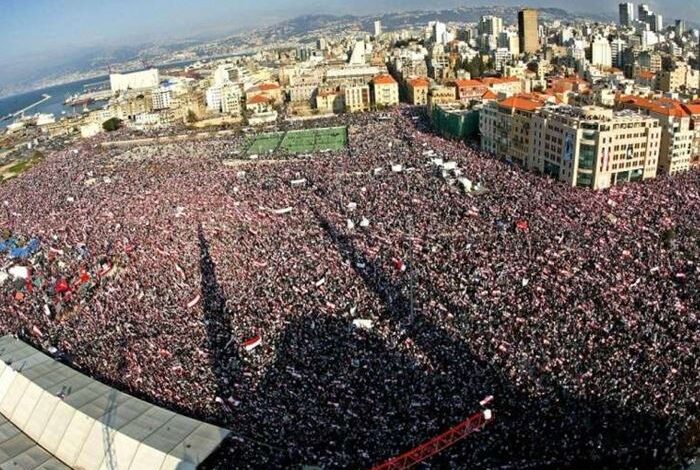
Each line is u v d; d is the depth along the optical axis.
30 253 194.12
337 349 117.12
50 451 104.75
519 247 158.62
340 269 154.25
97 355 126.31
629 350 107.12
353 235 178.50
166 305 144.00
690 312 119.62
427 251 161.12
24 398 114.62
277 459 91.06
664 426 90.00
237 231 192.12
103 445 99.75
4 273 175.50
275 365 114.06
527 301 128.38
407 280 144.12
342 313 130.75
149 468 93.56
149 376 116.31
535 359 106.94
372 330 122.31
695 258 146.25
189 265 166.75
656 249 153.12
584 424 91.69
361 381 106.69
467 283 139.50
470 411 96.25
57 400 110.88
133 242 191.12
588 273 140.62
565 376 101.56
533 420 93.31
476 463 86.81
